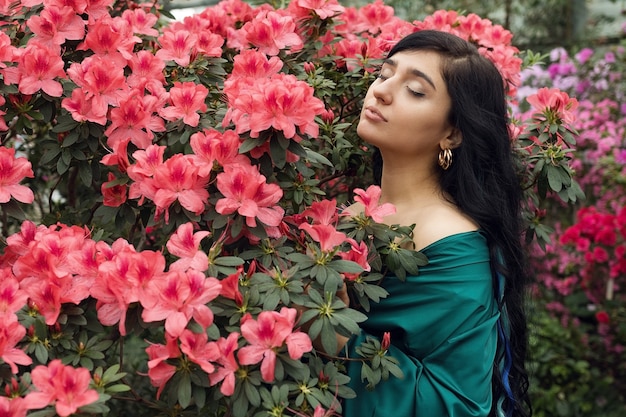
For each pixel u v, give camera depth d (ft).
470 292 4.92
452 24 6.83
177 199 4.45
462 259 4.98
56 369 3.65
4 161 4.54
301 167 4.83
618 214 11.61
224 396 4.18
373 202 4.74
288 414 4.19
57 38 5.28
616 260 11.98
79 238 4.38
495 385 5.41
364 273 4.90
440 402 4.73
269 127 4.45
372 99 5.21
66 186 7.16
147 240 6.81
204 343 3.87
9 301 4.02
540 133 5.81
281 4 7.38
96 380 3.87
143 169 4.42
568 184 5.69
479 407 4.83
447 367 4.86
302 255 4.32
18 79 4.98
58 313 4.06
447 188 5.40
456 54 5.18
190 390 3.84
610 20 15.87
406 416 4.70
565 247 12.48
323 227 4.34
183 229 4.18
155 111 5.07
